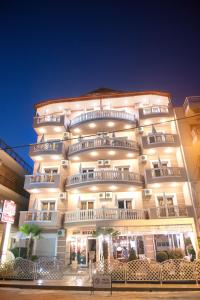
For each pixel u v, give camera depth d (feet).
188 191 57.52
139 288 32.71
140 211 55.47
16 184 81.10
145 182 61.82
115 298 28.09
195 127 62.75
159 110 70.85
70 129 73.51
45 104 76.69
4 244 46.29
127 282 36.09
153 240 54.85
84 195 65.51
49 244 59.88
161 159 66.33
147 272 36.50
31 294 30.96
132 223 49.67
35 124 73.41
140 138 68.80
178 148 64.34
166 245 54.44
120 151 65.21
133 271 36.83
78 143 69.15
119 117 69.51
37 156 68.80
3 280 40.24
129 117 71.46
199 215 52.95
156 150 65.57
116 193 64.28
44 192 66.23
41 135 75.46
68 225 58.39
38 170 67.31
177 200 60.64
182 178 58.70
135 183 61.31
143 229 48.98
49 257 52.47
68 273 48.75
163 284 35.01
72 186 63.46
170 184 60.39
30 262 41.86
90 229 60.23
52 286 34.83
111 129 72.49
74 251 59.36
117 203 60.70
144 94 72.95
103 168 68.54
